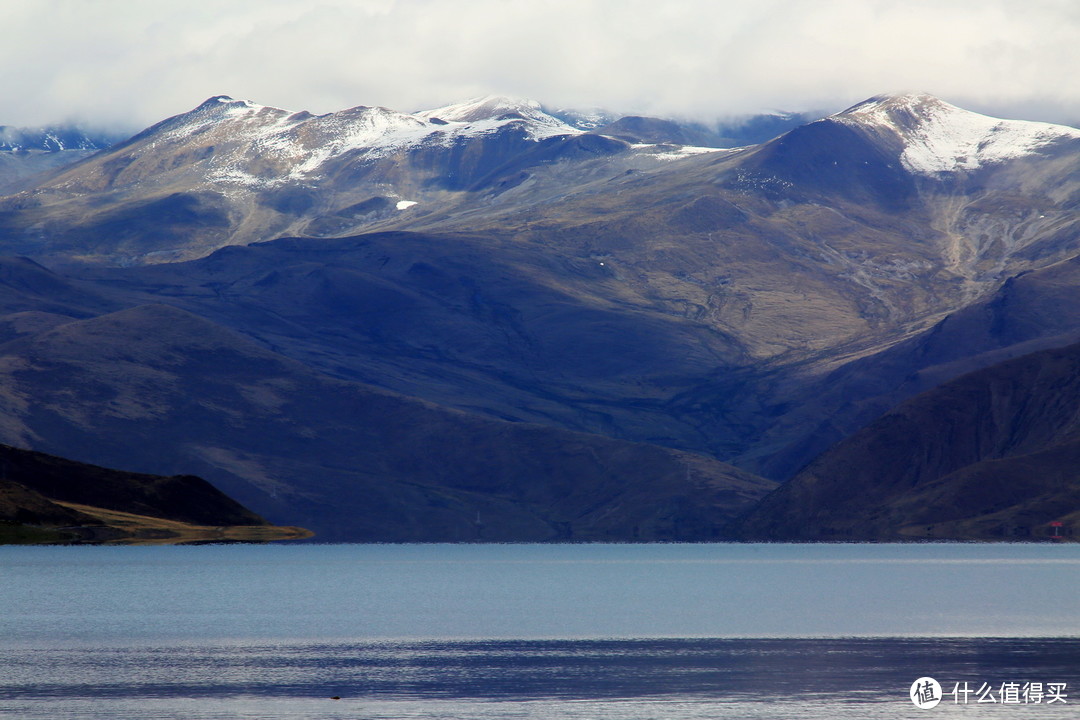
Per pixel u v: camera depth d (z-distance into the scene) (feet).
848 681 417.28
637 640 526.57
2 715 369.30
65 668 453.99
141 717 367.04
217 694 400.88
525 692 402.72
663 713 370.73
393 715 369.91
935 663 453.17
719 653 484.33
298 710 376.89
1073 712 371.97
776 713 370.73
